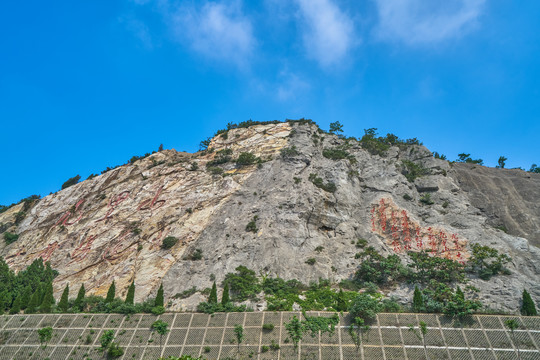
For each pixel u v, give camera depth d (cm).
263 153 12125
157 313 6931
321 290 7381
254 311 6856
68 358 6219
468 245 8262
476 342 5819
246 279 7712
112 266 9138
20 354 6316
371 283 7475
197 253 8725
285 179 10494
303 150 11769
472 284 7269
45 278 8812
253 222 9231
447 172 11931
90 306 7581
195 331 6531
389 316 6362
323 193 9988
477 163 14788
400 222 9138
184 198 10550
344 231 9219
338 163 11150
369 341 6034
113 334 6456
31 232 11656
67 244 10350
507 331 5878
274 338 6247
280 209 9519
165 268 8644
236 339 6312
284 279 7938
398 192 10556
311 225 9300
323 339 6125
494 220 10375
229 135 13688
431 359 5700
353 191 10488
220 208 10025
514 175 12300
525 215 10194
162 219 9988
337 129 14262
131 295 7488
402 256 8412
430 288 7206
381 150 12519
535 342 5681
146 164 12619
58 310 7275
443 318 6216
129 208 10725
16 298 7606
